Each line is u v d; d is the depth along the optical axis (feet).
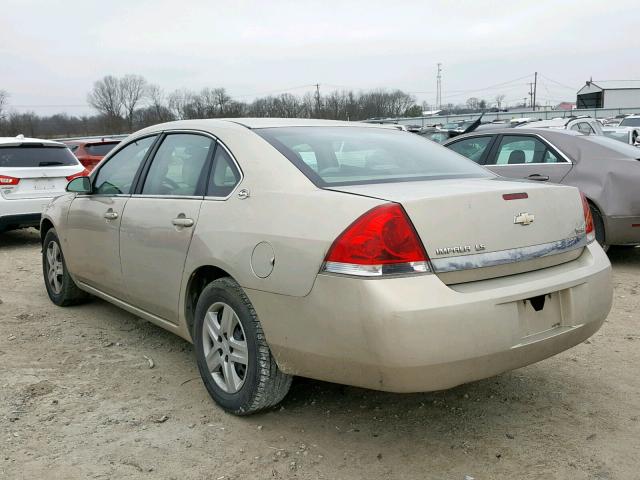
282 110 184.24
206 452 9.85
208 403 11.56
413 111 223.71
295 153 10.78
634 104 237.45
